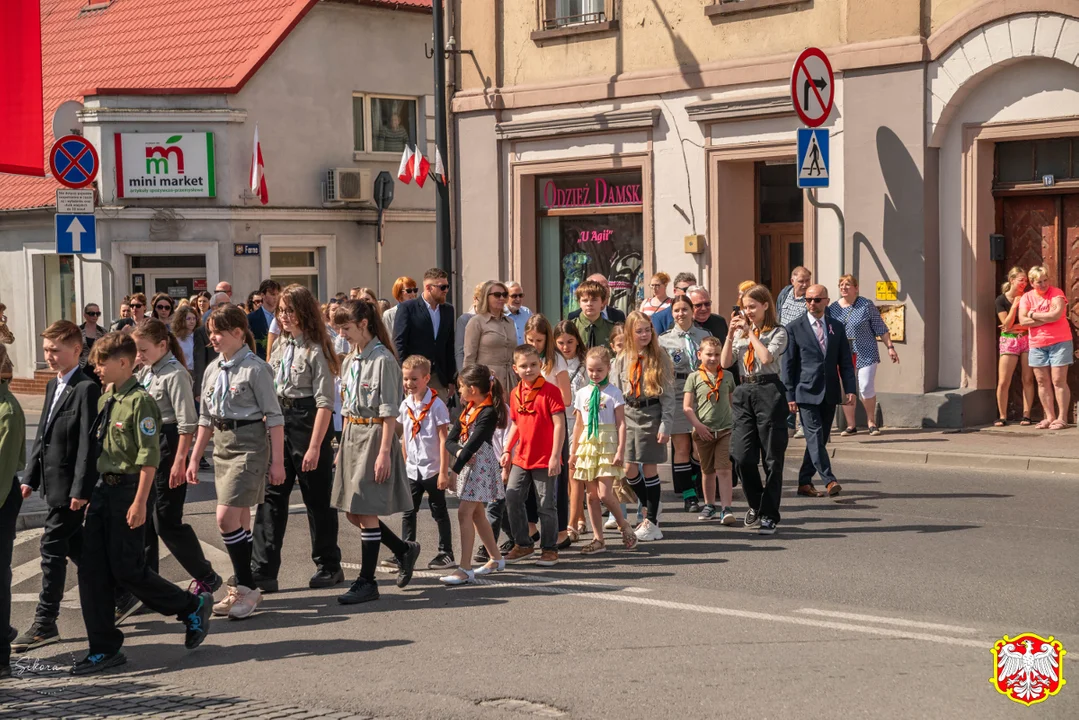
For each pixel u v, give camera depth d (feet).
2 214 104.68
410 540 37.22
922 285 62.34
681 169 71.36
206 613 28.96
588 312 45.83
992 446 55.31
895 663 25.81
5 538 27.66
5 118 72.02
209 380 31.96
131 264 99.66
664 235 72.38
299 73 103.09
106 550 27.89
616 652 27.22
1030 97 59.77
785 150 67.15
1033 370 60.13
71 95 108.37
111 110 98.12
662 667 25.86
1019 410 62.64
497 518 38.68
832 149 65.16
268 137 101.35
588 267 77.51
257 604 32.94
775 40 67.51
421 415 36.58
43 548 31.04
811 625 29.12
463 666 26.48
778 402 40.42
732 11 68.95
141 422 27.94
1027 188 61.11
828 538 39.58
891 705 22.98
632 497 40.78
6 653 27.61
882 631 28.45
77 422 30.60
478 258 80.69
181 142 98.68
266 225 101.14
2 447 27.37
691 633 28.68
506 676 25.58
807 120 61.36
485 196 80.02
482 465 35.32
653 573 35.53
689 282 54.60
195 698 24.90
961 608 30.53
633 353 40.55
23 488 31.91
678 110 71.15
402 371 36.76
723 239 70.03
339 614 31.94
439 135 79.87
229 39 104.68
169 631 31.32
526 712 23.16
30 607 34.50
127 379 28.45
